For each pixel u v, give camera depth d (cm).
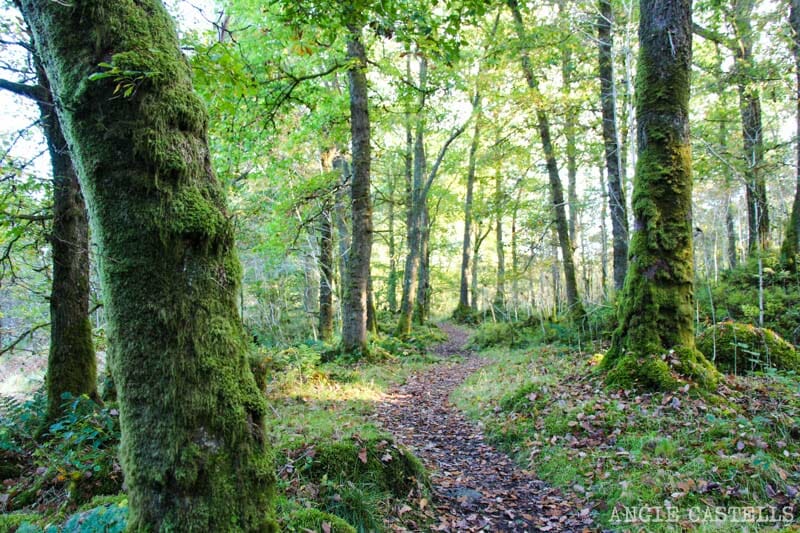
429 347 1664
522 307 2319
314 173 1480
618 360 640
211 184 208
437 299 4359
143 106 186
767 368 577
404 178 2069
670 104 634
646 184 643
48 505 348
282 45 878
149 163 185
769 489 358
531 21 1131
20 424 535
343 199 1304
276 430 522
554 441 526
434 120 1470
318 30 766
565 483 452
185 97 200
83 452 396
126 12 190
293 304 2081
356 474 401
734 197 1372
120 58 181
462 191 2655
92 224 195
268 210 1316
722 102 1200
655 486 394
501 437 590
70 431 444
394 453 432
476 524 394
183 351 188
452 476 498
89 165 187
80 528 237
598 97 1230
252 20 902
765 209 1259
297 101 985
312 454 401
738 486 369
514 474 500
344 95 1224
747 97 1168
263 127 1030
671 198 634
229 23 1035
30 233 589
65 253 591
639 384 586
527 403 642
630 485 405
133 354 186
